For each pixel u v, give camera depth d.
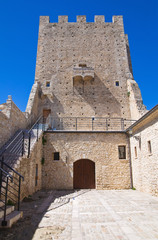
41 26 25.52
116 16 25.91
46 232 5.58
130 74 23.42
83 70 22.31
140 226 6.11
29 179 11.30
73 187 15.10
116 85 23.03
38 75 23.38
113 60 23.92
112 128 21.45
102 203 9.59
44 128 16.55
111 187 14.81
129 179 15.10
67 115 21.70
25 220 6.64
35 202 9.80
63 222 6.55
